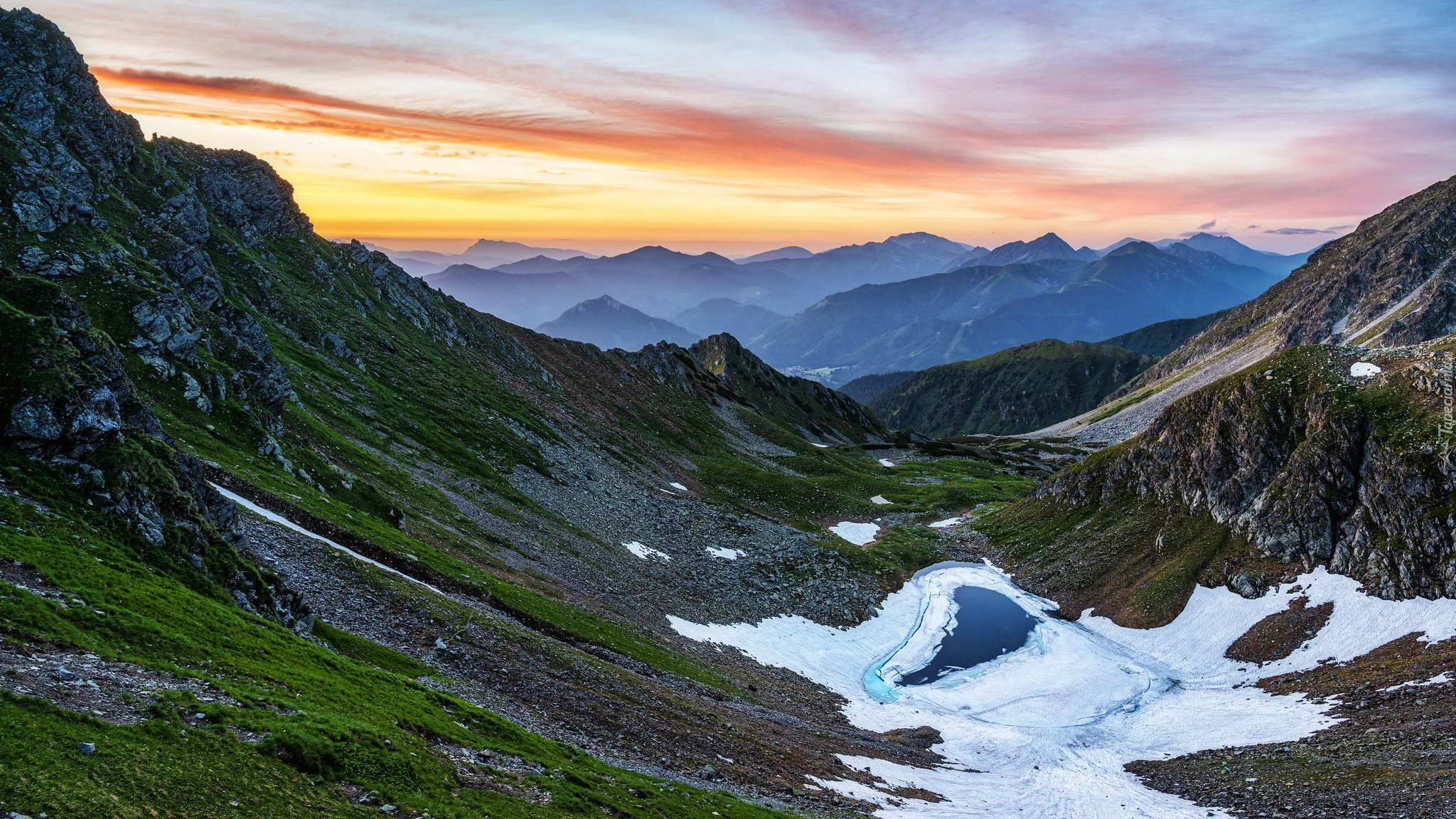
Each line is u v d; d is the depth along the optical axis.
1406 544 83.19
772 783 47.28
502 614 62.25
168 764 23.05
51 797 19.61
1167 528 113.69
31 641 25.89
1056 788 60.69
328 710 31.03
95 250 80.25
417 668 45.22
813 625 103.25
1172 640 94.62
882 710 81.19
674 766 44.81
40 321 43.25
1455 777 47.06
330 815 24.47
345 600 50.56
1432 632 74.38
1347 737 61.25
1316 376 107.25
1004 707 82.62
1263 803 52.22
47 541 33.06
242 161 163.88
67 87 115.31
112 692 25.31
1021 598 117.31
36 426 38.53
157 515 40.56
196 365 74.81
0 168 80.94
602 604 79.81
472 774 31.91
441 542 75.56
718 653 81.94
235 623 35.97
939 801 54.41
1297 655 81.81
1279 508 97.69
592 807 32.50
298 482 69.00
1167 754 68.19
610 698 52.66
